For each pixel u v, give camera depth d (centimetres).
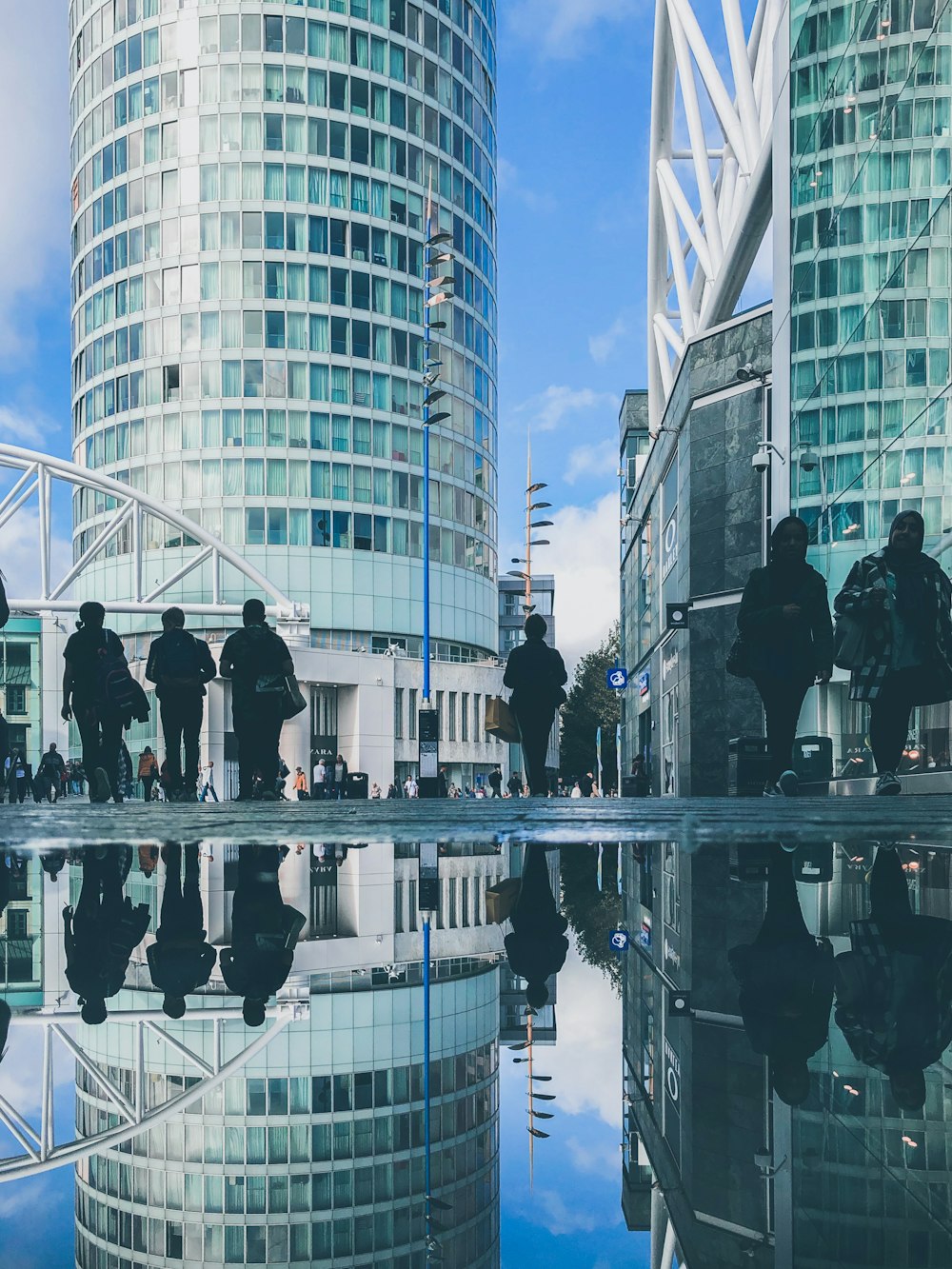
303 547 6116
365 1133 92
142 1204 73
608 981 170
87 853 364
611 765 8756
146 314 6322
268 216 6206
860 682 810
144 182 6375
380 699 5969
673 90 4650
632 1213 72
